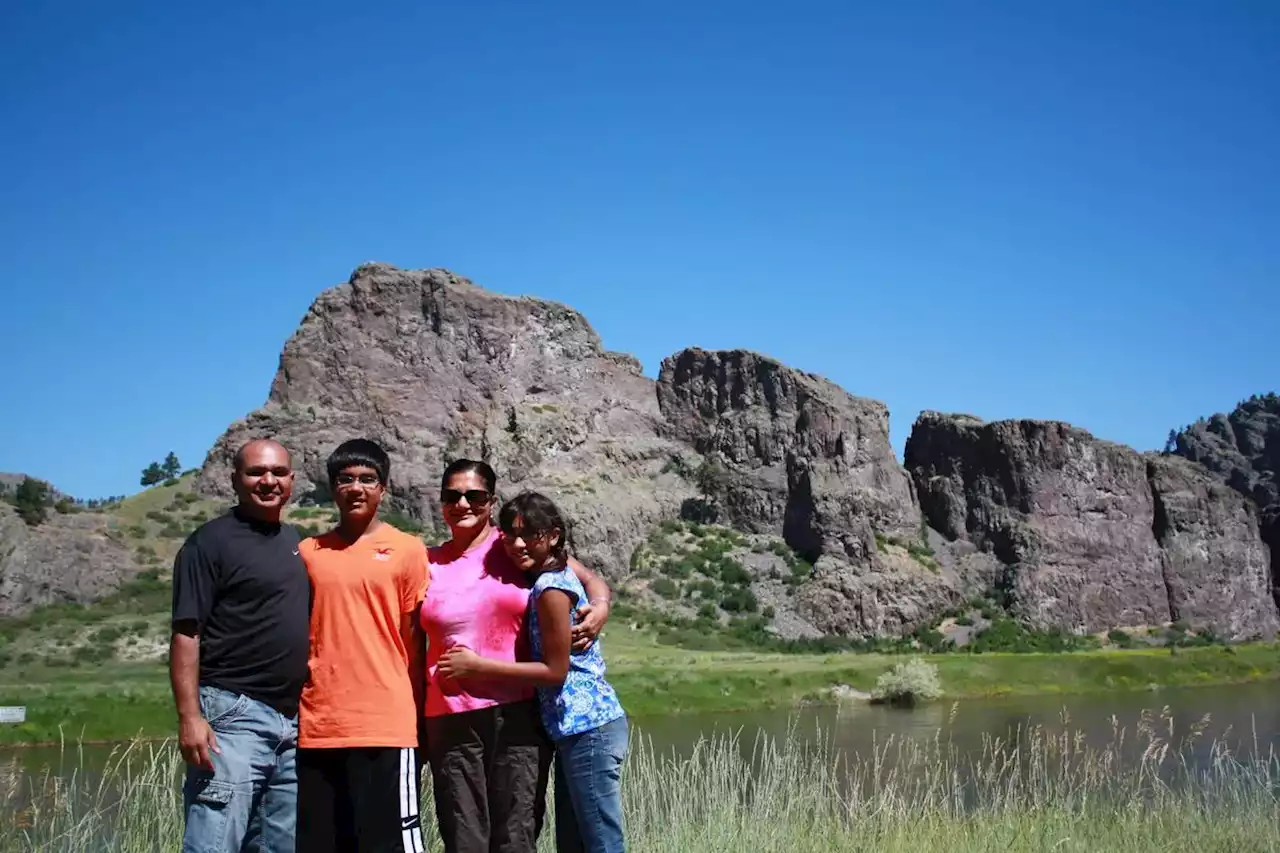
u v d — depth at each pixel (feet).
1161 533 472.44
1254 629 472.44
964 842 45.24
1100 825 49.19
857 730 167.84
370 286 444.96
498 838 28.73
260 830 28.12
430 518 392.27
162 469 510.58
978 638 379.76
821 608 376.07
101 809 40.45
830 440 451.94
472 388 442.50
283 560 27.84
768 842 42.57
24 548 287.48
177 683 26.63
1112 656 297.53
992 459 460.96
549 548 29.76
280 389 422.82
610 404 476.95
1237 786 56.85
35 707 152.76
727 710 206.80
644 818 43.24
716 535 425.69
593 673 29.99
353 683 27.96
